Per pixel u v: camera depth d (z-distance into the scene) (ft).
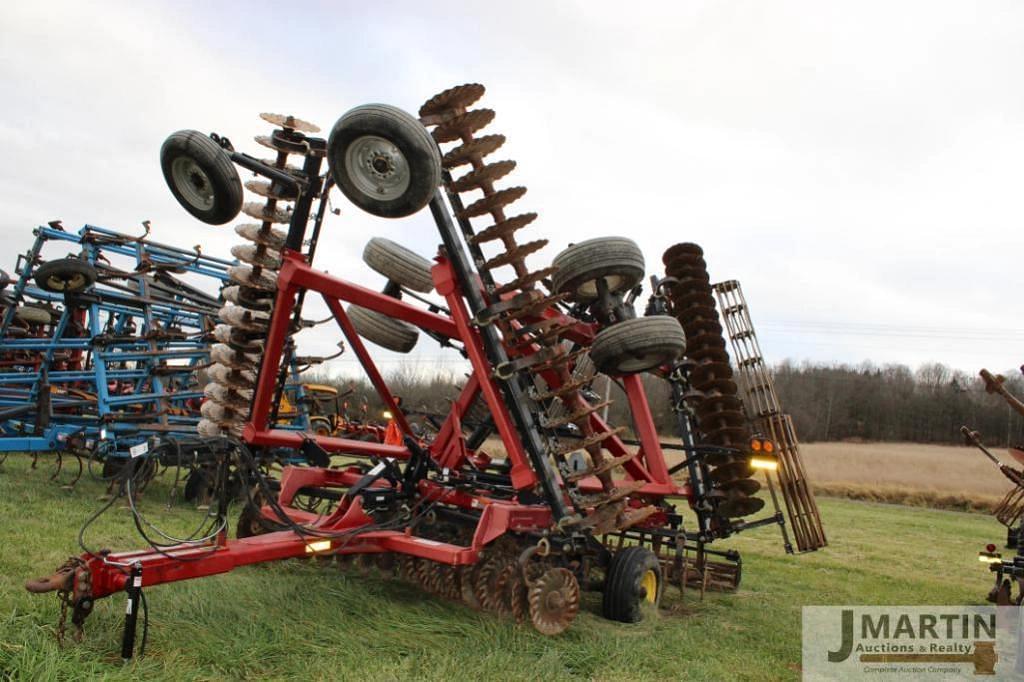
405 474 20.13
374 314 23.45
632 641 16.98
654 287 23.85
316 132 18.40
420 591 19.51
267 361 19.80
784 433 25.66
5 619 12.69
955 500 67.56
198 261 37.99
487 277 18.51
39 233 34.42
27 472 34.32
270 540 15.64
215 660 12.93
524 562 16.61
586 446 18.66
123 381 40.47
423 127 16.14
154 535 22.63
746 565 29.96
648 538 25.03
